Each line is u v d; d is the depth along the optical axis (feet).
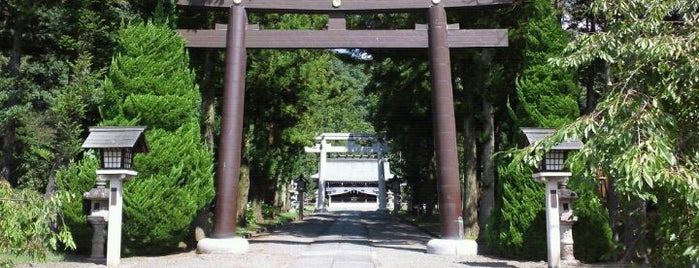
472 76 58.03
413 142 88.89
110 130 36.94
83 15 47.03
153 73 42.80
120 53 43.16
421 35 47.60
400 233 73.31
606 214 39.58
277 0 47.88
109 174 35.78
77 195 40.91
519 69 54.34
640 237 19.56
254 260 40.09
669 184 16.17
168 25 45.80
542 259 40.57
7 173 53.31
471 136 58.65
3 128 51.57
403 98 72.33
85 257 39.91
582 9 48.57
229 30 47.37
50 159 49.88
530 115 41.78
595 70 49.98
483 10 54.54
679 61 17.79
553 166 35.29
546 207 35.91
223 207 45.24
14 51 51.57
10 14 52.19
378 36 47.62
